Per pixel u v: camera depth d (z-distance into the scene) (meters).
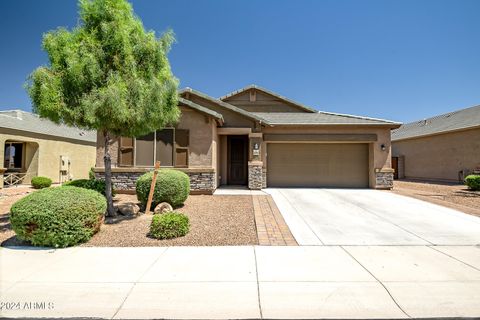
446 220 7.83
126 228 6.72
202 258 4.86
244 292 3.63
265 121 13.87
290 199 11.19
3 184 16.55
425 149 23.58
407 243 5.76
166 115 8.25
